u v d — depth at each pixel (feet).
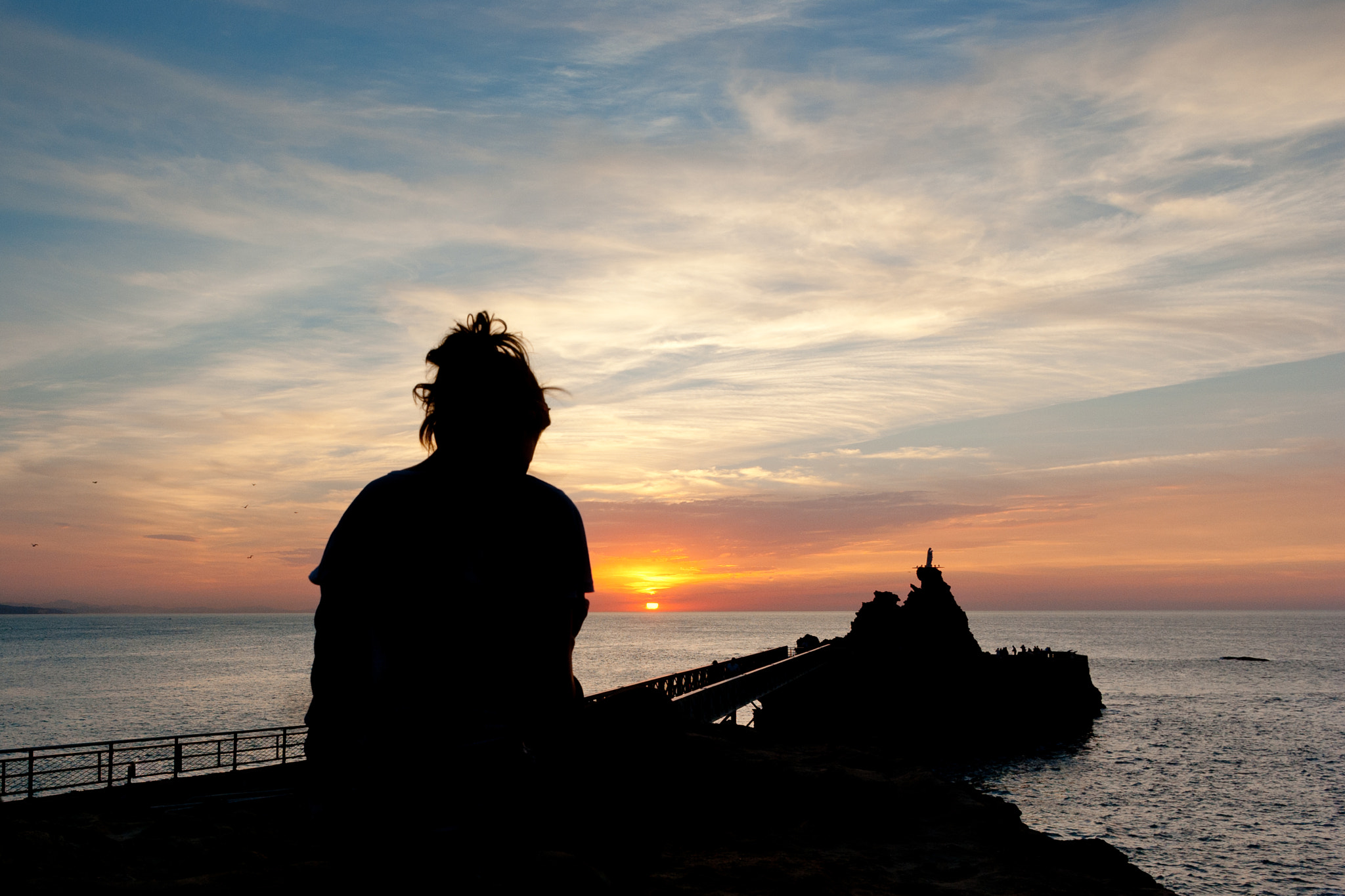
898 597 187.62
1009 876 20.97
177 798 41.04
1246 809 116.78
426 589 5.17
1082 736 185.88
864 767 33.27
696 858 20.40
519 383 5.45
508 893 5.34
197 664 417.90
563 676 5.57
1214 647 598.34
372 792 5.19
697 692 69.15
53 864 20.66
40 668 390.21
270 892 6.64
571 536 5.65
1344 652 538.47
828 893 18.29
